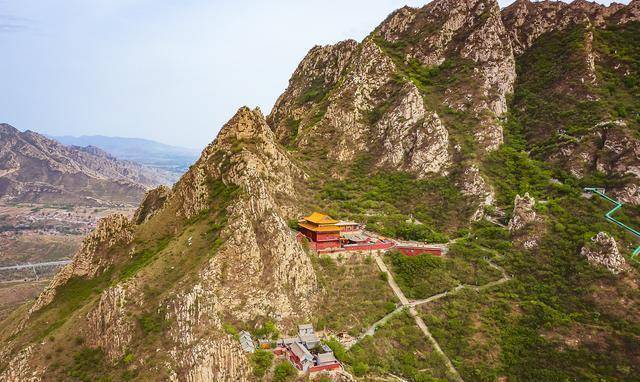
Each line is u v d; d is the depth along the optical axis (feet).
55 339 374.43
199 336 319.47
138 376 310.24
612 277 405.59
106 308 366.63
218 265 369.30
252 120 547.08
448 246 483.10
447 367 366.43
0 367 386.52
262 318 354.54
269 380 306.76
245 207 422.00
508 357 373.20
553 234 464.24
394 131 629.51
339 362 328.29
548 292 419.13
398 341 380.58
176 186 552.00
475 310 413.18
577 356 363.15
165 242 460.14
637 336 362.53
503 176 563.89
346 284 424.87
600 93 618.44
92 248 486.38
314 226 466.29
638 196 477.36
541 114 638.53
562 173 540.52
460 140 603.26
